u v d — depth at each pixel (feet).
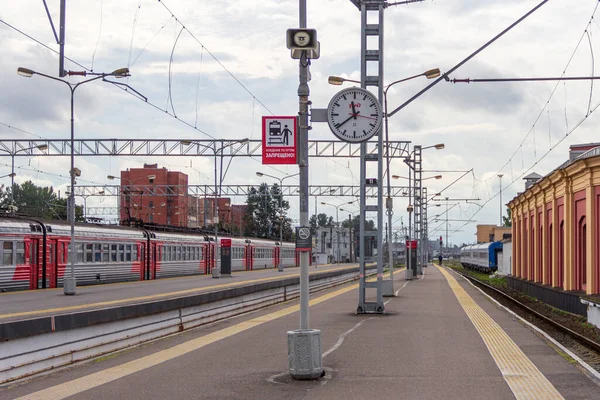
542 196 120.26
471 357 42.60
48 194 342.03
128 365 40.88
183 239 182.60
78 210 281.95
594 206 80.48
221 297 69.97
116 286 128.36
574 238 92.07
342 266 308.40
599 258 79.82
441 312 77.30
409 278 180.14
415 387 33.14
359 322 65.67
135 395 31.99
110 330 46.16
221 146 148.25
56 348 39.50
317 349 35.91
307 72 37.60
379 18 75.51
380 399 30.53
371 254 76.38
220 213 398.42
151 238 161.38
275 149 38.75
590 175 80.79
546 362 40.50
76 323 41.63
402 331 57.52
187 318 60.54
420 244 222.48
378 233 76.23
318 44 37.47
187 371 38.47
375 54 76.07
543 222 119.24
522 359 41.70
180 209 344.49
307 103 37.50
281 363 40.96
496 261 270.05
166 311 55.62
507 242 211.41
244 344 49.96
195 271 191.52
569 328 71.56
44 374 37.68
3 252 106.52
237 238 226.79
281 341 51.55
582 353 51.01
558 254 107.76
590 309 73.41
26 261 112.27
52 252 119.44
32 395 32.09
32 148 145.18
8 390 33.32
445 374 36.63
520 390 32.14
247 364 40.70
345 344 49.06
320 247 413.59
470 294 114.83
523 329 58.85
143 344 50.37
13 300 90.17
